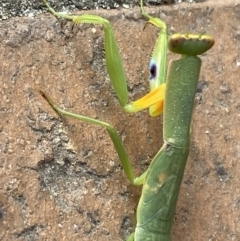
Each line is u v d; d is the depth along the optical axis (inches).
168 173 2.9
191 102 2.9
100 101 3.2
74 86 3.1
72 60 3.1
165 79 3.1
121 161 3.0
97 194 3.1
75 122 3.1
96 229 3.1
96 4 3.2
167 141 2.9
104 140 3.1
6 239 2.9
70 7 3.2
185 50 2.8
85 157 3.1
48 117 3.0
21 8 3.1
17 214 2.9
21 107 3.0
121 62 3.0
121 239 3.1
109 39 2.9
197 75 2.8
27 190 2.9
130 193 3.2
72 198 3.0
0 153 2.9
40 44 3.1
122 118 3.2
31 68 3.0
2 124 2.9
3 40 3.0
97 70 3.2
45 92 3.0
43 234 2.9
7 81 3.0
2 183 2.9
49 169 3.0
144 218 3.0
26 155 3.0
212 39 2.8
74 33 3.2
